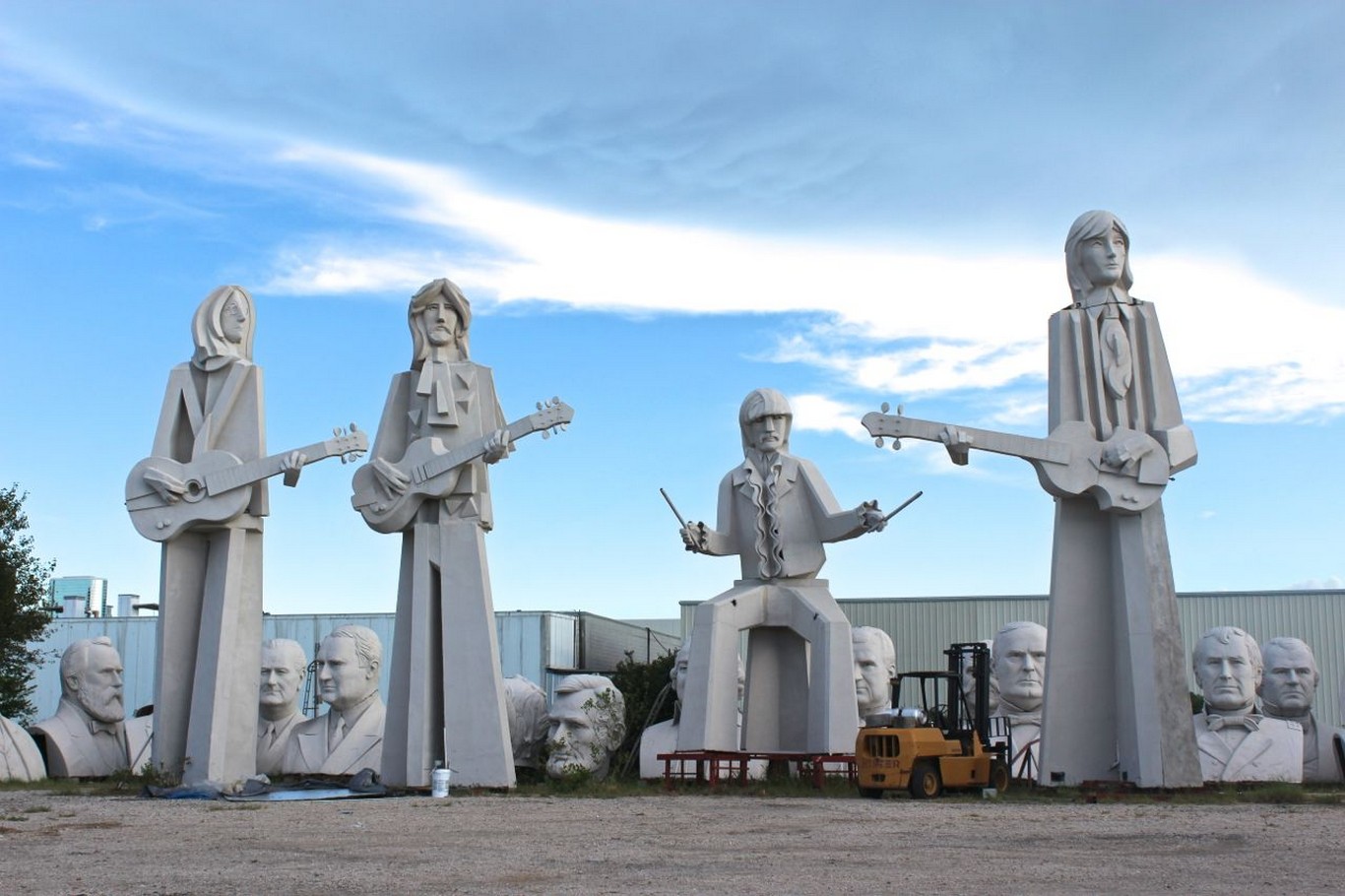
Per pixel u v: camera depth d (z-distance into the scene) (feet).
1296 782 74.49
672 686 89.30
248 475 72.84
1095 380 66.90
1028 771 73.36
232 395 75.15
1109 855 41.50
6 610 106.52
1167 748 63.62
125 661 133.90
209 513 73.51
